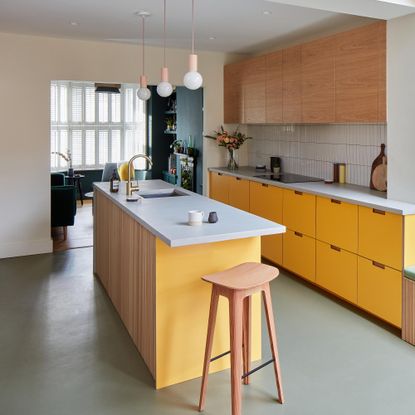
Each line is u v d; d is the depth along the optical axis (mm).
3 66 5027
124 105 9766
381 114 3652
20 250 5328
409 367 2801
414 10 3186
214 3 3816
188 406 2414
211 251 2695
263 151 6207
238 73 5867
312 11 4055
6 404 2414
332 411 2354
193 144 7297
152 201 3586
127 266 3281
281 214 4676
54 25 4605
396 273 3236
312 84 4480
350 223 3686
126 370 2777
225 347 2787
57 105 9008
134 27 4676
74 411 2357
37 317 3564
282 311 3682
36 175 5320
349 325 3416
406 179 3434
